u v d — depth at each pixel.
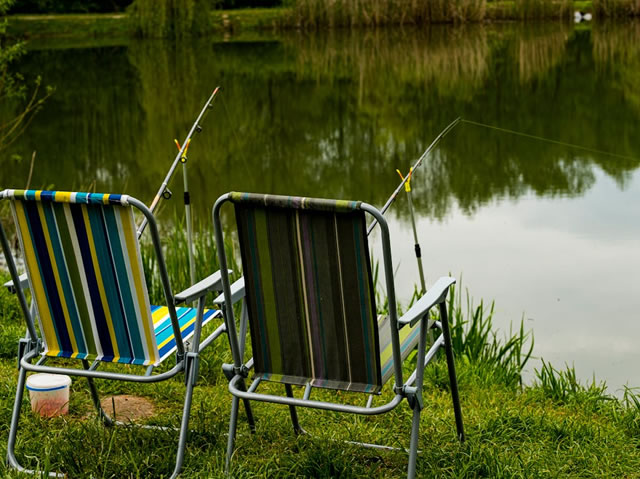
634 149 11.72
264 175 10.45
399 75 19.28
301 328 2.46
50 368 2.67
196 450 2.80
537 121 14.05
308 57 22.73
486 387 3.76
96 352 2.68
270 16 30.97
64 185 10.09
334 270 2.36
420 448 2.93
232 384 2.57
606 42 23.75
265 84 18.38
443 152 11.60
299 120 14.42
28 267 2.62
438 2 29.02
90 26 31.88
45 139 12.77
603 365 4.65
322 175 10.45
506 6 29.88
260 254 2.41
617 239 7.22
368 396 3.50
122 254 2.51
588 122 13.85
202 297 2.69
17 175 10.47
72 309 2.64
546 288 6.04
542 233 7.49
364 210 2.23
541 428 3.10
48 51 25.73
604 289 5.99
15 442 2.80
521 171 10.23
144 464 2.66
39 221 2.53
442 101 16.06
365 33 28.16
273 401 2.49
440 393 3.62
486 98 16.33
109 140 12.84
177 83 18.62
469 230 7.63
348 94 16.98
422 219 8.11
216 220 2.41
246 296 2.49
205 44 26.92
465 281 6.20
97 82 18.94
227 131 13.50
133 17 29.41
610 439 3.04
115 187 10.02
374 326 2.38
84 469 2.63
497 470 2.66
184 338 2.81
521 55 21.81
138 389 3.52
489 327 4.62
